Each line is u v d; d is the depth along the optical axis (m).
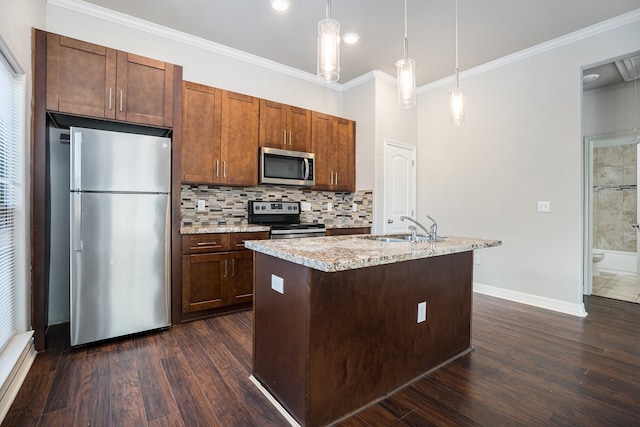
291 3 2.76
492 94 3.85
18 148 2.12
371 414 1.68
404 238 2.71
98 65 2.48
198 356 2.24
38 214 2.26
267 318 1.86
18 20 2.03
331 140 4.20
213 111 3.27
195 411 1.65
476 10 2.82
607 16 2.91
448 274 2.27
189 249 2.88
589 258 4.03
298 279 1.60
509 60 3.68
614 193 5.54
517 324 2.92
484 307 3.39
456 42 3.30
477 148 4.00
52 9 2.73
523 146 3.58
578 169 3.19
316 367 1.56
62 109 2.34
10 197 2.03
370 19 2.97
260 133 3.60
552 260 3.37
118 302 2.47
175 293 2.81
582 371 2.08
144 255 2.57
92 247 2.36
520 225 3.61
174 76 2.82
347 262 1.38
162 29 3.18
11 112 2.04
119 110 2.56
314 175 4.00
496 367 2.14
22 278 2.14
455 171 4.22
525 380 1.98
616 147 5.52
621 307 3.46
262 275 1.92
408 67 2.08
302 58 3.84
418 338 2.05
